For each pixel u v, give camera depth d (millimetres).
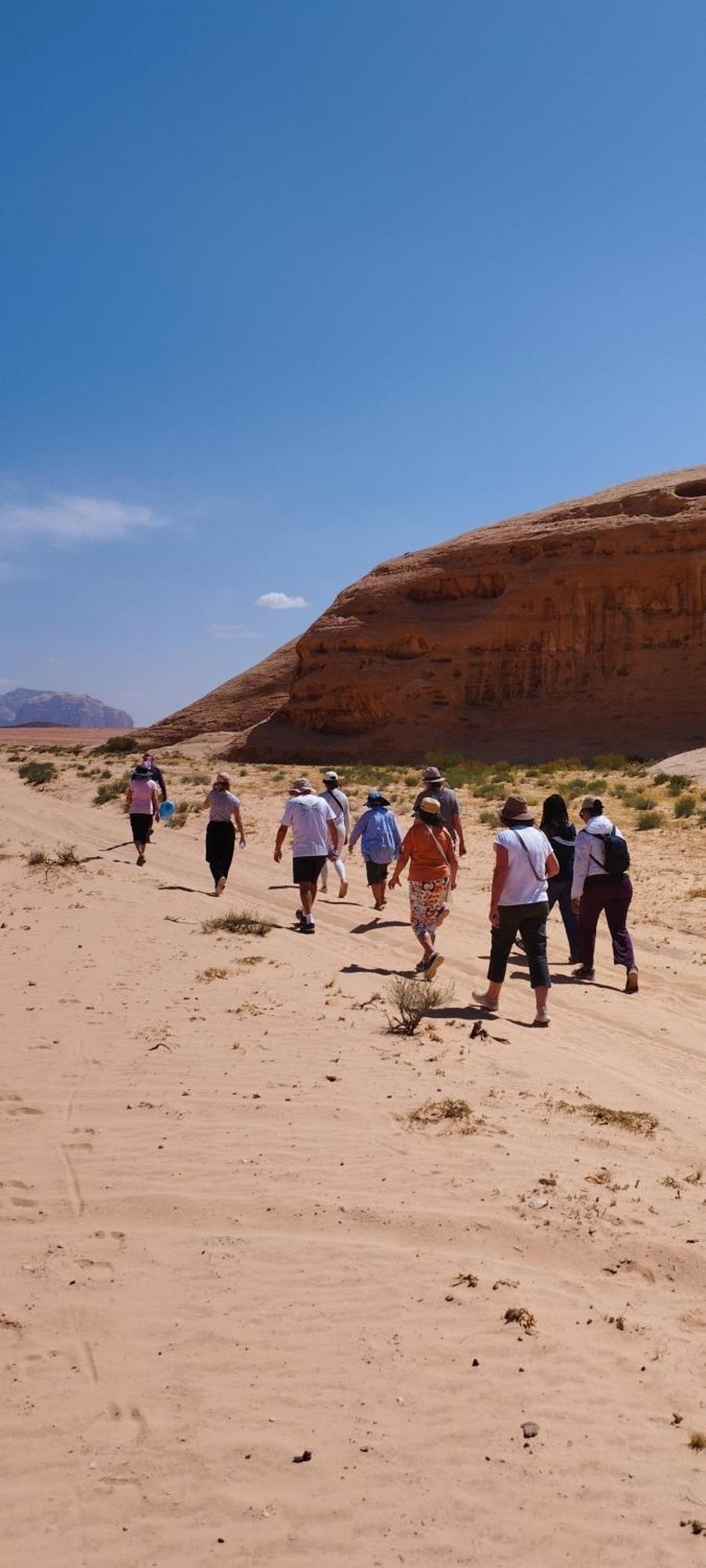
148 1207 5555
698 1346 4383
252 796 32188
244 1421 3838
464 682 48719
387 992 10383
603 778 32938
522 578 48406
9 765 52812
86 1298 4656
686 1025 9867
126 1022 9047
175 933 13250
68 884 17422
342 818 16328
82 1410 3891
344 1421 3848
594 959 12859
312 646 53750
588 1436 3785
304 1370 4141
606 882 11367
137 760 51500
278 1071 7758
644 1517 3404
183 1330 4406
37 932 13250
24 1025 8961
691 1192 5824
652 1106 7367
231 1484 3520
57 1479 3535
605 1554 3254
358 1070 7805
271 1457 3648
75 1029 8812
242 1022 9070
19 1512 3385
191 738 66250
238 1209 5520
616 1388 4066
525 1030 9312
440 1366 4176
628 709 44812
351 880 18516
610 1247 5141
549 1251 5109
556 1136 6613
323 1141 6445
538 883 9602
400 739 48938
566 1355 4270
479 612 49344
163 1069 7777
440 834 10906
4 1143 6410
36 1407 3895
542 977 9555
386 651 51219
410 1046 8453
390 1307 4602
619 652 45906
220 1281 4812
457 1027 9234
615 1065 8414
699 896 16250
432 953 10836
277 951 12266
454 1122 6754
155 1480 3537
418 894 10969
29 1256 5027
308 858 13641
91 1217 5453
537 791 29734
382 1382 4070
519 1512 3418
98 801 32781
